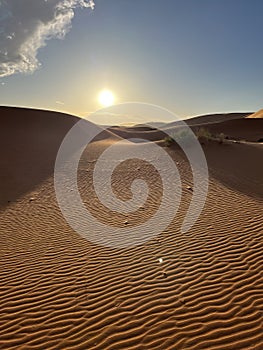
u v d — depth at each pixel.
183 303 4.30
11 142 26.84
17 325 4.15
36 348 3.70
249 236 6.26
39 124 40.81
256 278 4.76
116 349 3.57
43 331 4.00
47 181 13.77
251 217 7.35
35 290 4.97
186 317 4.02
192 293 4.52
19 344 3.79
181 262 5.47
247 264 5.18
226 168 13.01
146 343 3.62
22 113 42.94
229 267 5.14
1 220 9.01
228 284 4.67
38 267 5.78
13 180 14.34
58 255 6.27
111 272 5.36
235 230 6.65
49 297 4.74
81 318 4.18
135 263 5.62
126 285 4.89
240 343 3.51
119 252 6.17
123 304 4.41
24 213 9.53
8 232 7.96
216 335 3.66
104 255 6.09
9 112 41.81
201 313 4.07
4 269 5.80
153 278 5.03
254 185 10.44
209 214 7.86
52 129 39.72
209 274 4.99
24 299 4.74
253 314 3.96
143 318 4.07
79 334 3.88
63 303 4.56
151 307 4.28
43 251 6.54
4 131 33.03
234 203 8.54
